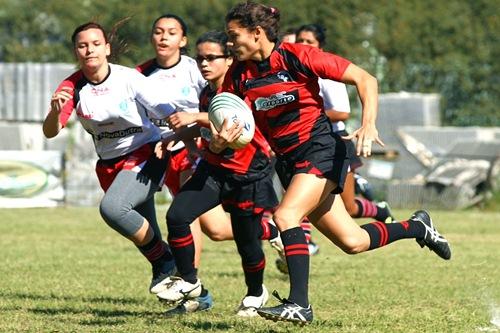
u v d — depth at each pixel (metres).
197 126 16.66
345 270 25.62
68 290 21.19
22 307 18.25
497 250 31.88
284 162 14.98
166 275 17.36
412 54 90.94
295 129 14.62
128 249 32.03
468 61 92.00
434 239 16.97
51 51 96.12
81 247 32.69
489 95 92.94
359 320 16.67
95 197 57.72
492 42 93.19
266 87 14.49
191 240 16.59
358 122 79.19
